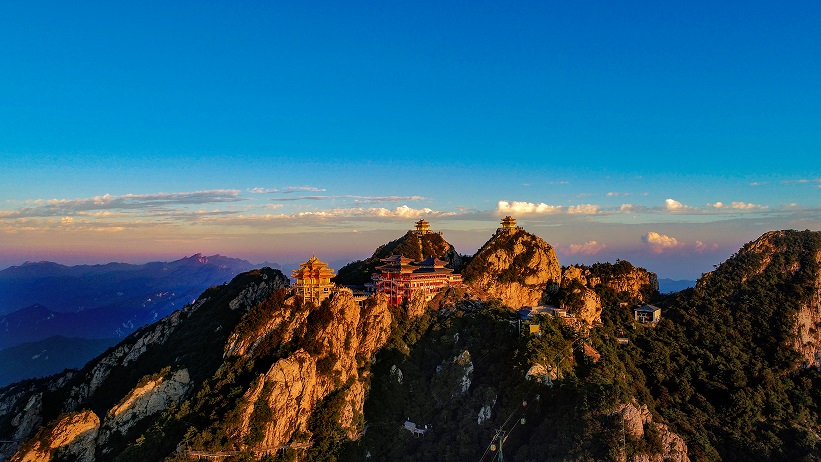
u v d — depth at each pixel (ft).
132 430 496.64
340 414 476.54
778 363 593.83
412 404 522.06
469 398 499.92
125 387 608.60
